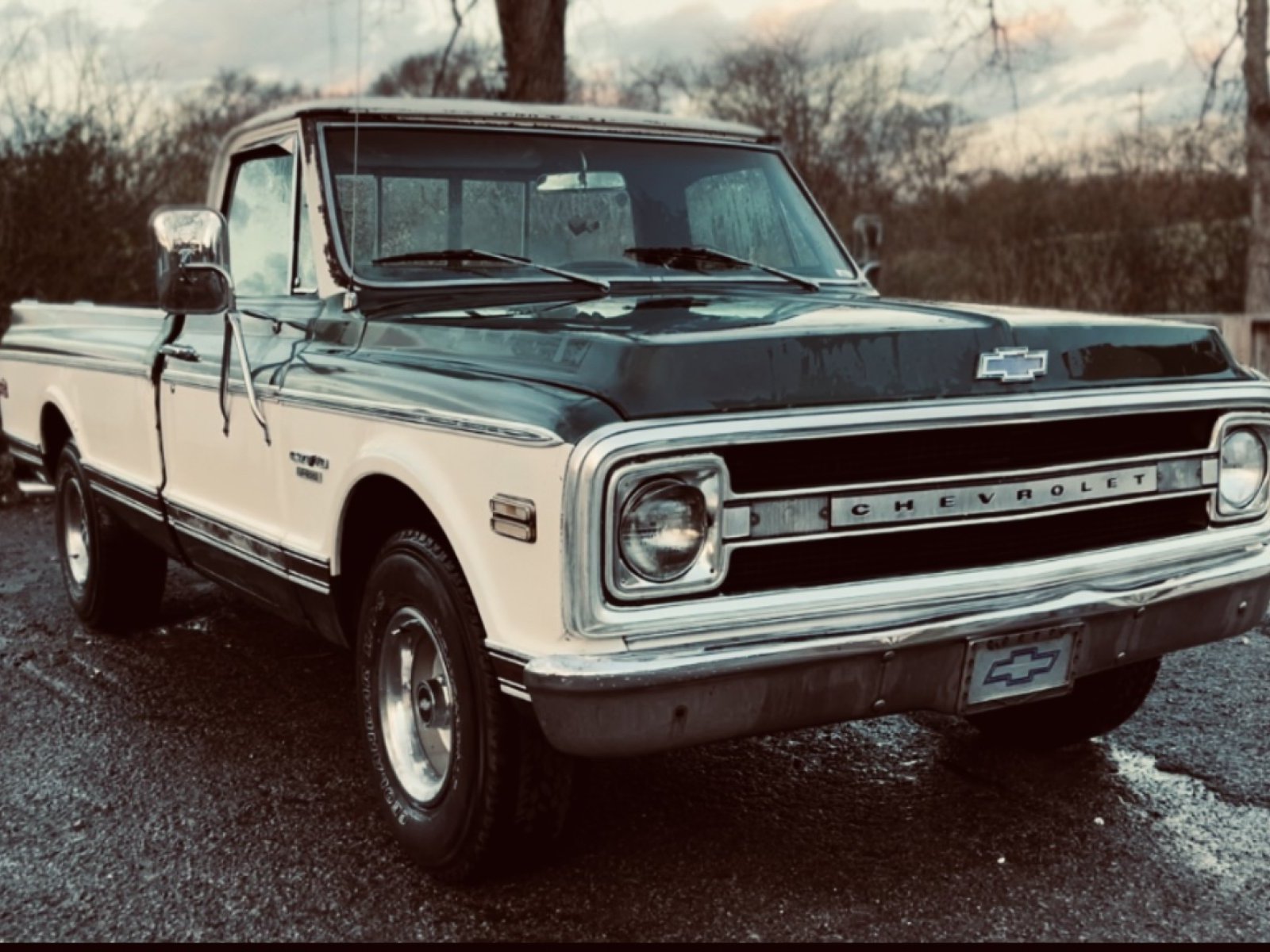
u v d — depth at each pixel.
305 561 3.60
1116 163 16.16
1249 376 3.43
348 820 3.67
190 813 3.73
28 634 5.63
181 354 4.31
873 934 2.99
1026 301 16.41
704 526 2.67
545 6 11.41
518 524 2.70
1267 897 3.15
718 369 2.73
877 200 18.61
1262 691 4.62
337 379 3.42
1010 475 2.98
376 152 3.95
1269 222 13.70
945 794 3.77
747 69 19.11
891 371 2.88
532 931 3.03
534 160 4.12
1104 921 3.04
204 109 12.80
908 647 2.82
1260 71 13.40
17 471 6.27
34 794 3.90
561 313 3.37
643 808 3.69
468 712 2.97
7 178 10.41
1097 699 3.89
